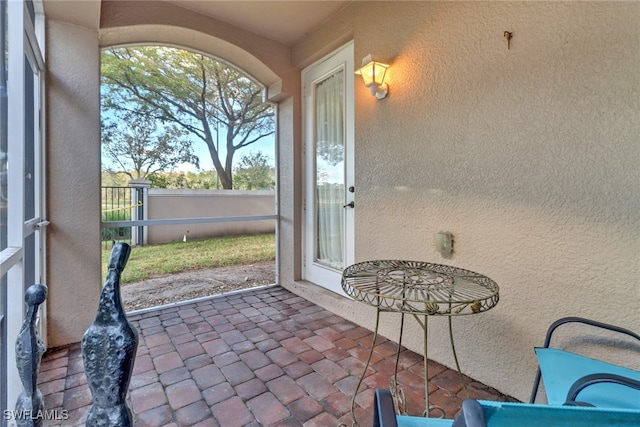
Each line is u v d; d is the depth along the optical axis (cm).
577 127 138
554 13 143
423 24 201
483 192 173
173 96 639
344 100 289
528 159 154
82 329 229
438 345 199
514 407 53
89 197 232
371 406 157
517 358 161
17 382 126
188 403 158
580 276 138
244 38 306
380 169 235
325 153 322
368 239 246
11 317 131
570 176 140
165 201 562
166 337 234
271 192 704
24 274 150
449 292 121
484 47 170
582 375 111
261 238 649
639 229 122
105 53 566
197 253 526
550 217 147
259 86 367
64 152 221
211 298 326
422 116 204
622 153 126
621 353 127
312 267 341
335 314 282
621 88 126
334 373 186
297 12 277
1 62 113
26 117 171
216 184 702
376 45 235
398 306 124
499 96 164
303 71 344
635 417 52
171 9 263
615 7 126
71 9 207
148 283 383
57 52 218
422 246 206
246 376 183
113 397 57
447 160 190
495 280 168
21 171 133
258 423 145
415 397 164
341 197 301
